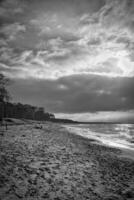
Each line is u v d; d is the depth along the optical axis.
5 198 3.95
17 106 67.50
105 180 6.25
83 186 5.47
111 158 10.17
